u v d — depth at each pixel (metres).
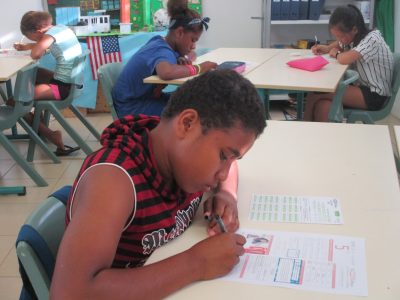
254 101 0.87
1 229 2.58
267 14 4.61
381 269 0.89
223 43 5.03
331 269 0.90
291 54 3.62
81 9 4.88
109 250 0.78
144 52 2.82
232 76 0.89
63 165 3.54
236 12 4.91
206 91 0.87
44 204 1.08
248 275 0.89
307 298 0.82
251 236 1.02
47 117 3.92
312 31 5.00
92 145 4.00
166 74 2.68
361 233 1.02
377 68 3.06
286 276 0.88
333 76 2.74
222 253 0.90
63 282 0.73
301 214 1.11
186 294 0.84
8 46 4.74
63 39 3.58
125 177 0.88
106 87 2.89
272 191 1.24
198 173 0.90
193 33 2.93
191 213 1.09
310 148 1.55
